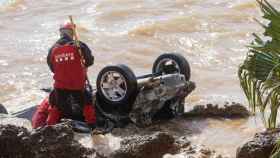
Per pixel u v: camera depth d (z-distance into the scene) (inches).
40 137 299.7
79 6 967.0
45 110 384.2
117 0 973.8
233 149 347.3
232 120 401.4
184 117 408.5
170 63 410.6
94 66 635.5
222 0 935.0
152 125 388.8
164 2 942.4
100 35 778.2
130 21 843.4
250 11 863.1
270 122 256.1
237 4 893.8
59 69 370.0
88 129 367.2
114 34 780.0
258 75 252.1
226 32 764.6
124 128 378.6
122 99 374.3
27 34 812.6
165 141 320.5
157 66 411.2
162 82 375.6
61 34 374.0
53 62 371.6
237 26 794.2
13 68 640.4
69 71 368.2
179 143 332.5
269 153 279.3
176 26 794.2
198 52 690.2
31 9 975.0
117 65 374.3
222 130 381.4
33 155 296.4
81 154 305.4
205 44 720.3
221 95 510.9
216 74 591.8
